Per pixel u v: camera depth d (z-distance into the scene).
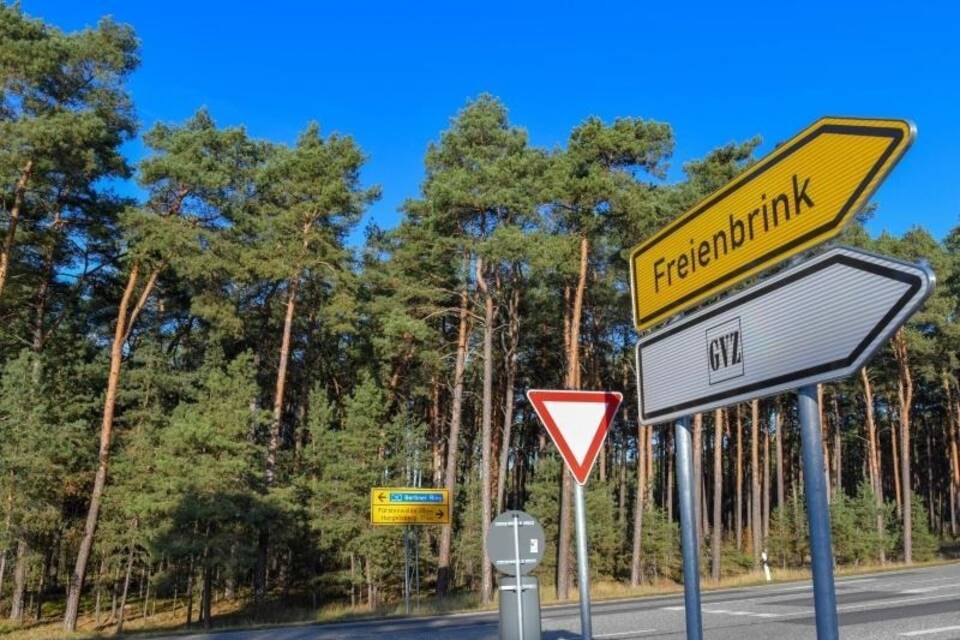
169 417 30.53
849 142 2.62
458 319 37.62
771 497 62.50
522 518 7.46
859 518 42.72
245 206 32.44
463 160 30.56
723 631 12.74
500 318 36.28
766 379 2.94
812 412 2.67
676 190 29.44
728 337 3.21
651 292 3.99
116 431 31.38
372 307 32.97
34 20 25.56
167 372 33.41
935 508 68.19
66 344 33.59
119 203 29.38
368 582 30.56
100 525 29.80
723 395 3.23
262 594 32.34
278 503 27.25
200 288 32.91
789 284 2.83
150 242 26.77
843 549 40.22
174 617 33.50
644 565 38.69
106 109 26.70
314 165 31.80
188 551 25.91
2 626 28.70
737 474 46.47
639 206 27.53
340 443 31.77
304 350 41.88
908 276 2.28
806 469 2.65
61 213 29.80
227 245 28.56
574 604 23.03
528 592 7.29
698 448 40.81
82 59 26.06
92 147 26.23
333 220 32.88
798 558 41.97
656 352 3.86
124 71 27.31
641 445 34.72
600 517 37.47
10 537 24.45
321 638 15.41
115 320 36.06
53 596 39.31
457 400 32.12
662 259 3.88
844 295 2.54
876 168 2.49
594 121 28.72
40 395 26.41
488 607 25.48
